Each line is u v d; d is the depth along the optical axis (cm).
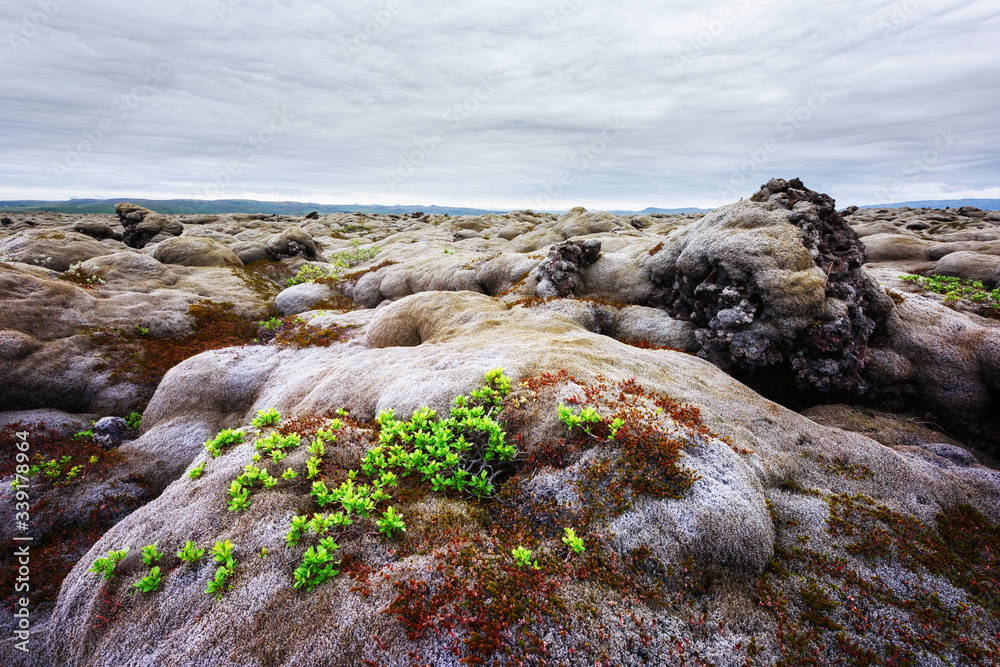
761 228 2391
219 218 13488
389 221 16012
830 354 1980
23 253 3900
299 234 6009
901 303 2323
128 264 3953
